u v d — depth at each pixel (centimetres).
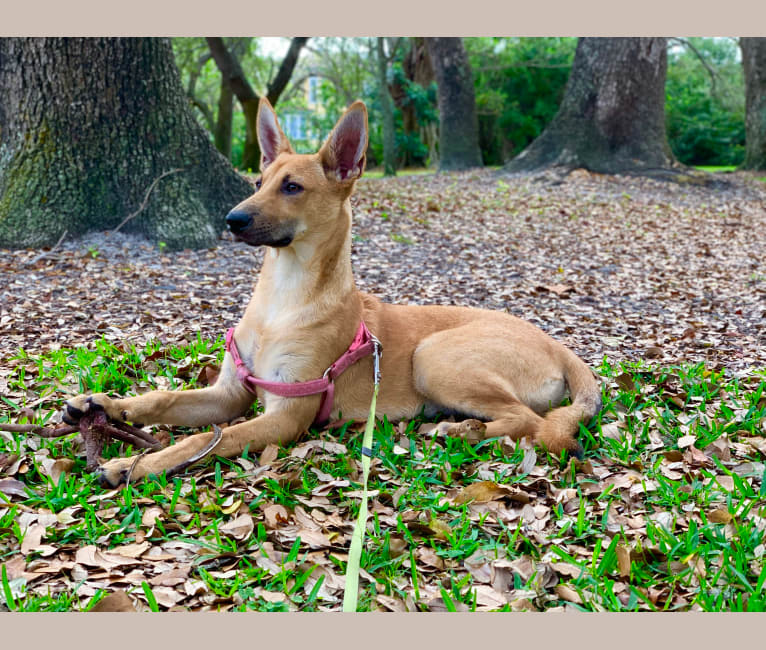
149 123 311
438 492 136
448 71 805
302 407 148
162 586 112
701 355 209
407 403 161
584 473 143
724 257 360
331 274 152
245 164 757
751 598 112
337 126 149
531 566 118
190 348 190
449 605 110
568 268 319
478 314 168
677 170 622
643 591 114
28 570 113
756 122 808
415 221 399
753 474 144
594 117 634
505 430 150
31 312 222
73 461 136
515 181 599
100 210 305
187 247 302
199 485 135
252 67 1220
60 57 300
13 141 308
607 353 209
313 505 130
